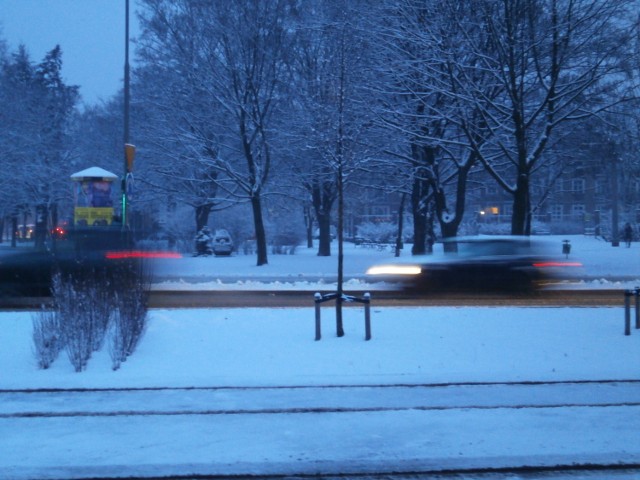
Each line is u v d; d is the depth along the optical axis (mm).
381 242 49781
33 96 38688
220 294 18750
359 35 21375
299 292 19234
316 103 23312
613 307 14594
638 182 42062
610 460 6250
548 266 17547
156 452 6477
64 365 9867
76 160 42062
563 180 43844
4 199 36125
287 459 6305
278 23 28969
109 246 14742
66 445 6664
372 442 6750
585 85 21453
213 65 29562
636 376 9305
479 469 6086
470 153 25969
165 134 31219
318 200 38094
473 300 16938
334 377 9250
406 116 24109
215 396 8422
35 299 17141
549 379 9148
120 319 10391
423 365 9867
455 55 21766
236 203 35031
